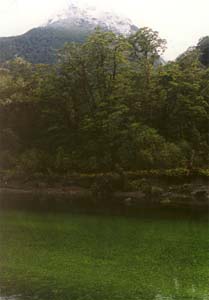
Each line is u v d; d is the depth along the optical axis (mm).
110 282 21172
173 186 54656
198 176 54781
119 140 61562
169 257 25969
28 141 72250
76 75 68875
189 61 72312
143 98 66562
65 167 62812
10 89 75562
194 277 22047
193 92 64062
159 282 21281
